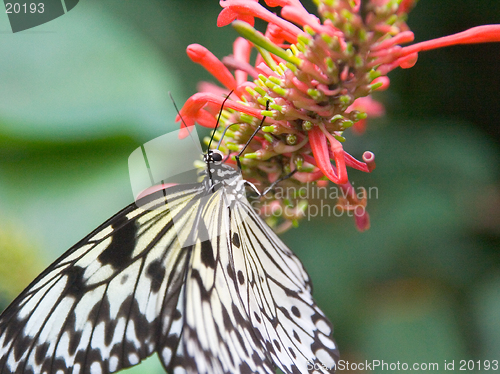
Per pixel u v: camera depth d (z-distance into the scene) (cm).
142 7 75
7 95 69
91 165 69
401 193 74
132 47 71
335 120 62
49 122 69
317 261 73
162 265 63
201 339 63
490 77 75
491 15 75
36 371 62
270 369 64
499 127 75
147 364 66
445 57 76
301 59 61
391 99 75
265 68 63
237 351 64
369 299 73
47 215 68
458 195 73
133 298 63
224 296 64
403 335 72
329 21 61
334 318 72
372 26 60
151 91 70
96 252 63
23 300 62
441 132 75
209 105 64
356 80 61
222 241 64
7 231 67
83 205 68
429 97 76
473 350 72
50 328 62
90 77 70
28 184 69
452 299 73
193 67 75
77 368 62
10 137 68
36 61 69
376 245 73
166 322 63
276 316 65
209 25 76
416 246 73
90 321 63
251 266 65
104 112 69
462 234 73
